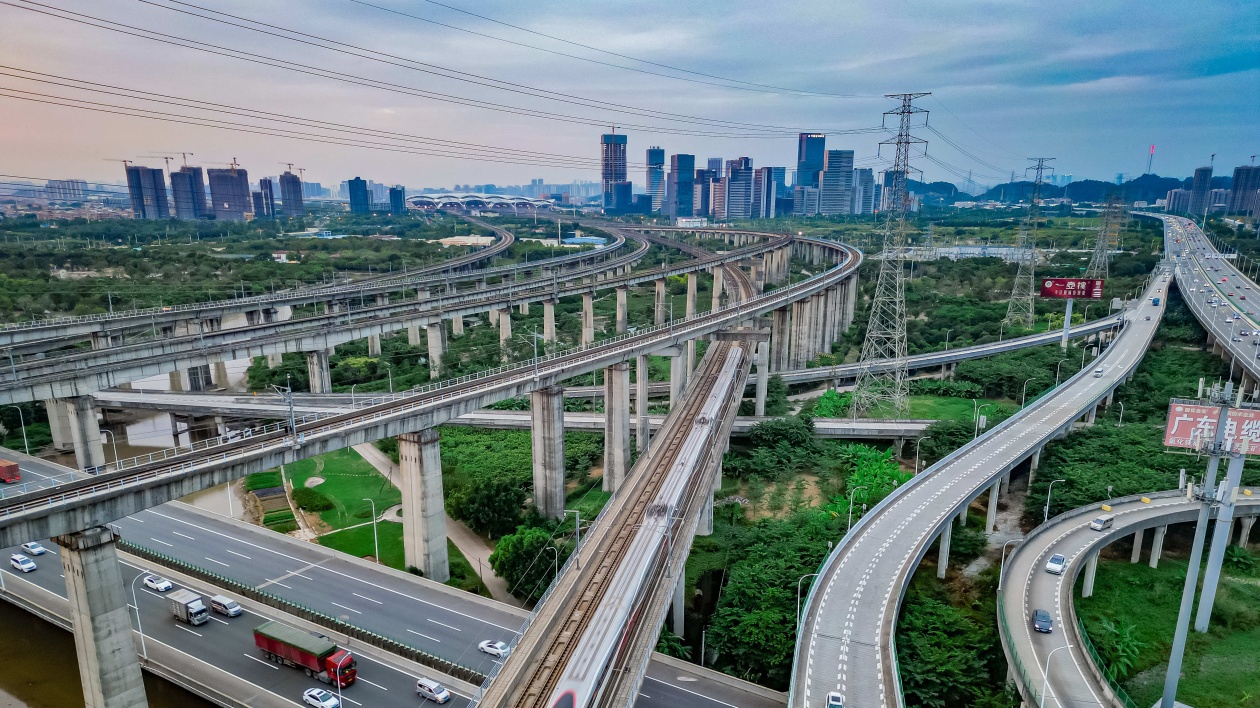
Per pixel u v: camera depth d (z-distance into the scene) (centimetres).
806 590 9662
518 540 10619
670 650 9012
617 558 8769
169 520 12319
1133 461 13825
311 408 15462
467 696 8062
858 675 7869
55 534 7269
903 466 15500
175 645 8950
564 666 6844
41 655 9281
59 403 15562
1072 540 10888
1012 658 8169
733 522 12694
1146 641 9569
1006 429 15000
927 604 9912
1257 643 9481
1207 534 12144
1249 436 6975
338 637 9106
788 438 15775
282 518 13062
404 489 11056
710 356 19138
